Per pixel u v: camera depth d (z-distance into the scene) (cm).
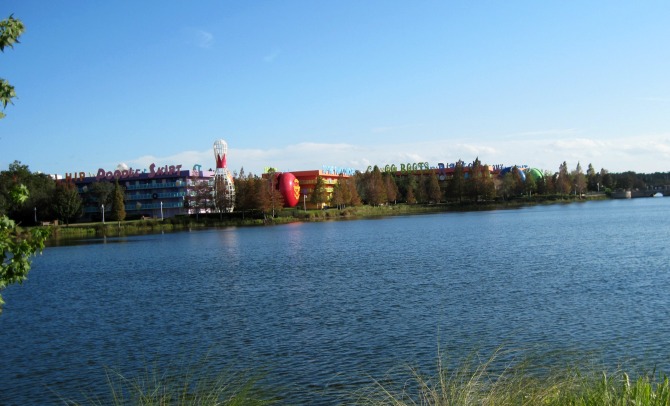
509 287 3850
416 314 3127
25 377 2367
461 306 3278
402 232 10338
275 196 15988
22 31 1038
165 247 9400
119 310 3775
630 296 3353
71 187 15775
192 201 16812
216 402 1373
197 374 2244
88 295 4566
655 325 2659
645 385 1026
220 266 6212
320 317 3192
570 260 5247
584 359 1998
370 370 2203
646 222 10500
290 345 2623
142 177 18588
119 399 2017
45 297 4569
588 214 14600
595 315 2906
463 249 6775
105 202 16775
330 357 2405
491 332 2661
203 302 3903
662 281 3847
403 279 4491
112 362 2517
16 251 1030
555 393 1131
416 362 2266
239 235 11644
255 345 2655
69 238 12950
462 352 2353
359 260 6116
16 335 3156
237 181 16300
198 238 11262
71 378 2325
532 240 7588
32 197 14712
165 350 2667
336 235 10394
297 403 1897
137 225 14488
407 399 1845
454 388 1183
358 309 3353
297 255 7044
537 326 2733
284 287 4409
